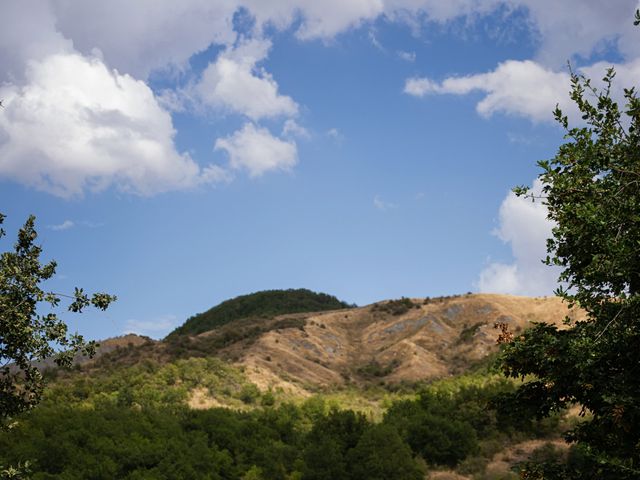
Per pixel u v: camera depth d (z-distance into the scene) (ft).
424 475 153.89
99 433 153.99
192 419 180.04
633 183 31.09
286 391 310.45
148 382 269.23
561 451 156.76
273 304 614.34
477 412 182.39
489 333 411.95
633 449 29.43
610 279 30.73
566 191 32.24
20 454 131.75
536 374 34.91
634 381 30.17
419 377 369.30
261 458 160.25
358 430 167.53
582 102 33.42
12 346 34.91
